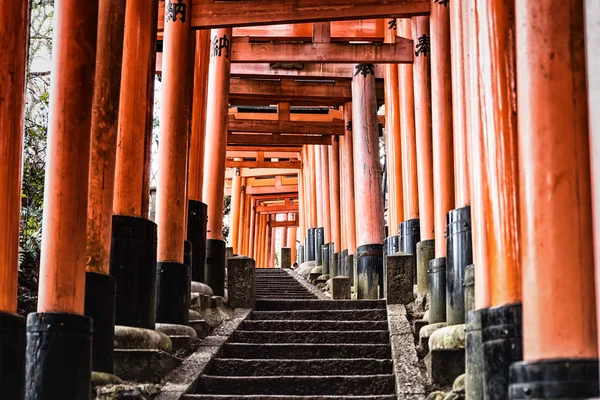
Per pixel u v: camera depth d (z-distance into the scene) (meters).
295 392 10.31
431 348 10.02
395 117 17.39
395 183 17.19
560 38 6.00
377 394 10.27
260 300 14.16
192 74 13.38
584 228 5.83
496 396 7.09
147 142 10.96
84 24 8.79
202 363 10.72
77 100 8.66
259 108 23.17
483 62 7.63
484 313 7.34
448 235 10.76
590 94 5.56
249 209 34.28
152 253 10.74
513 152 7.32
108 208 9.68
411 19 15.96
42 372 8.18
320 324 12.76
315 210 26.77
